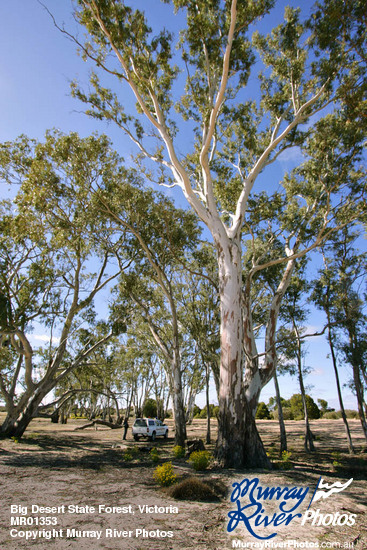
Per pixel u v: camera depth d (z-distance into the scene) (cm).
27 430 3133
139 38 1419
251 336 1669
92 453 1697
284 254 2138
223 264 1471
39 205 1753
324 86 1466
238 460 1243
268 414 5097
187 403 4494
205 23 1343
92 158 1761
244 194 1622
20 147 1994
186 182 1566
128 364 4303
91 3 1316
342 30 1109
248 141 1755
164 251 2162
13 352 2634
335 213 1742
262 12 1339
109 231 2094
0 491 836
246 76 1566
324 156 1571
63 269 2341
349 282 2084
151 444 2384
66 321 2345
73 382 4666
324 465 1476
